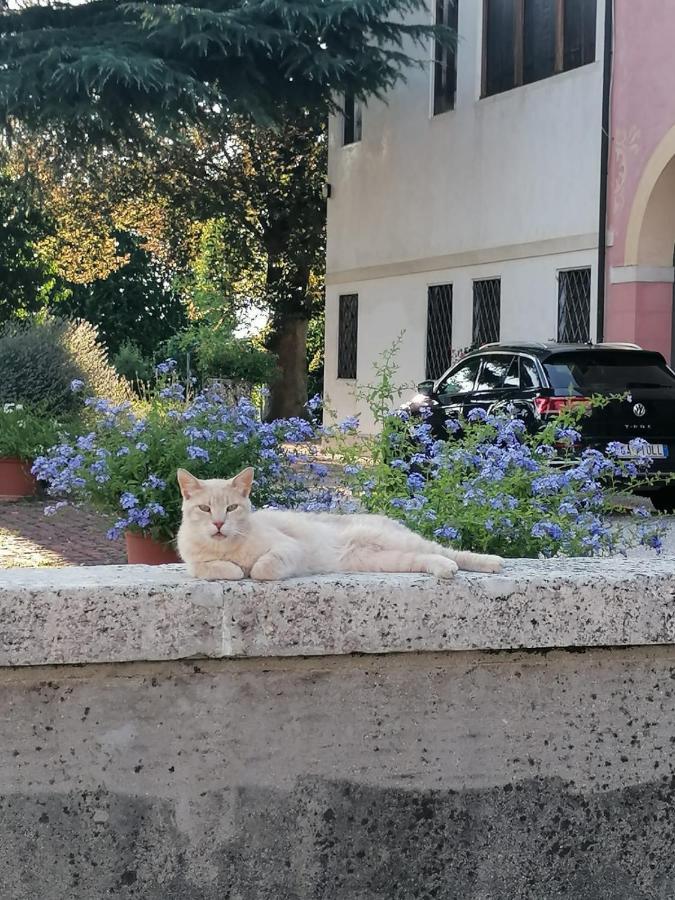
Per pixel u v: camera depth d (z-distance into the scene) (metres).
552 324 19.72
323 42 20.52
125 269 46.88
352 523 3.83
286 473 8.20
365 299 25.56
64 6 20.56
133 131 20.72
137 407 12.63
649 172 17.50
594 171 18.72
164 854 3.27
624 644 3.41
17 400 17.11
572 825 3.48
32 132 20.80
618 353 13.75
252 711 3.29
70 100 18.84
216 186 31.48
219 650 3.19
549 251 19.80
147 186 31.09
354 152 25.91
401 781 3.38
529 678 3.43
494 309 21.48
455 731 3.40
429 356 23.42
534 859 3.46
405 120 24.02
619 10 18.14
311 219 31.84
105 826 3.23
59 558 10.54
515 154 20.69
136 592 3.14
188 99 19.02
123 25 19.95
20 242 31.64
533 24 20.47
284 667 3.30
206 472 7.91
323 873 3.35
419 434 6.86
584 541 6.07
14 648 3.09
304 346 34.38
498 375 14.22
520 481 6.37
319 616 3.23
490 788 3.43
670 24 17.09
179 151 29.97
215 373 30.83
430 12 23.14
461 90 22.19
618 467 7.11
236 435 7.98
